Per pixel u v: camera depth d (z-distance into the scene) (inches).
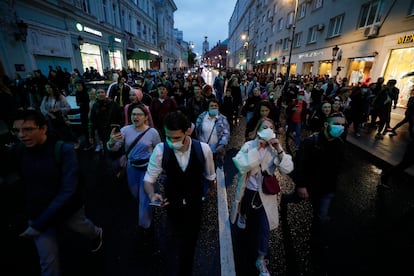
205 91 221.6
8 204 124.2
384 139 264.8
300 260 91.6
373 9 465.1
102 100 169.3
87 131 225.8
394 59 402.9
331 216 120.6
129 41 959.0
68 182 64.6
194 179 68.3
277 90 370.3
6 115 131.3
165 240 100.9
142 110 95.7
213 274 84.6
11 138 164.6
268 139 74.5
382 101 270.1
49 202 66.2
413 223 115.8
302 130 307.4
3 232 103.7
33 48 413.1
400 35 385.4
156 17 1565.0
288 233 107.1
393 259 93.1
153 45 1470.2
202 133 141.8
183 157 66.5
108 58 771.4
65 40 513.3
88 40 625.9
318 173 93.7
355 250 97.6
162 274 83.8
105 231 105.5
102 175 161.5
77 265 86.7
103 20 716.7
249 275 84.4
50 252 67.8
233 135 275.7
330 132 85.4
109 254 92.2
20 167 64.2
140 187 97.0
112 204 127.1
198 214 73.3
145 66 1316.4
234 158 80.4
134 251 94.2
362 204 132.8
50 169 63.4
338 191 147.7
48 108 179.6
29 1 400.5
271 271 86.2
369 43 466.0
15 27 371.2
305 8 803.4
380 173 177.8
